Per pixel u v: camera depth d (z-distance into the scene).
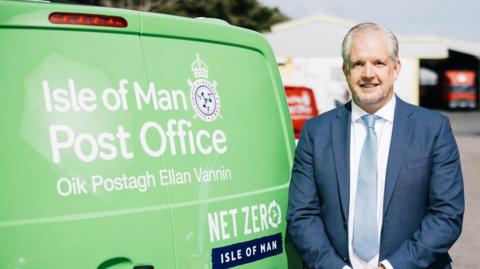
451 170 3.12
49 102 2.63
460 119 39.25
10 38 2.62
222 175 3.02
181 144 2.89
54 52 2.67
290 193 3.33
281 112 3.48
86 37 2.74
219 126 3.07
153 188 2.77
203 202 2.91
